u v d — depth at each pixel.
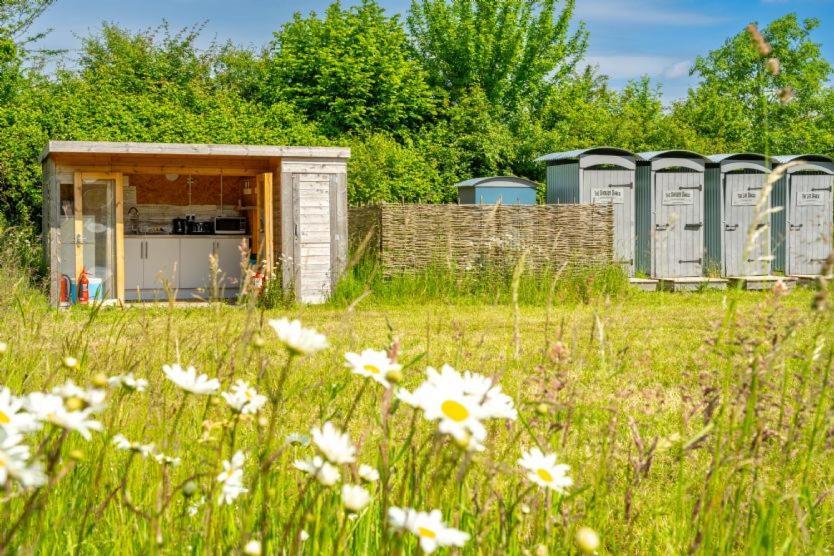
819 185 20.36
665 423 4.55
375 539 2.06
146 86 30.88
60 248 15.12
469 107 31.44
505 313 12.73
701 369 2.77
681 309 13.74
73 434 2.67
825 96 34.72
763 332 2.16
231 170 16.84
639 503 3.05
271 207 16.19
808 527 2.54
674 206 19.44
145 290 17.92
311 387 2.83
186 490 1.75
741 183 20.03
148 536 1.81
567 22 37.34
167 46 33.91
